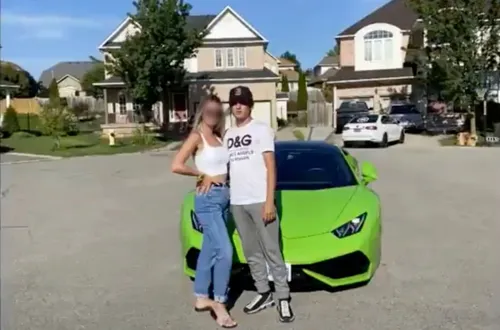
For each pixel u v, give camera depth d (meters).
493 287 5.18
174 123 37.03
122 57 29.06
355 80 34.12
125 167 18.38
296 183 5.94
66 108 36.75
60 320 4.69
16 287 5.61
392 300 4.91
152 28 28.84
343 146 23.86
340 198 5.48
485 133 25.72
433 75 25.38
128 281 5.74
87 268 6.27
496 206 9.29
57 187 13.87
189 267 5.32
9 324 4.59
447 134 28.38
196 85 36.25
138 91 29.44
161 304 5.02
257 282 4.73
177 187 13.02
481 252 6.40
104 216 9.59
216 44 37.47
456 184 12.07
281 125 40.25
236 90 4.57
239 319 4.59
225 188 4.59
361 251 4.99
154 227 8.46
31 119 39.06
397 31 34.72
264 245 4.56
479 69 23.91
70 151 25.55
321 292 5.14
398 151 21.00
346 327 4.35
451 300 4.87
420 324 4.36
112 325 4.55
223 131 4.67
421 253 6.42
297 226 5.03
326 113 39.12
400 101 33.62
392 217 8.59
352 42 36.66
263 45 37.97
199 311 4.80
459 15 23.77
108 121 36.47
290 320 4.49
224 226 4.61
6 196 12.40
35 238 7.93
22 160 22.27
